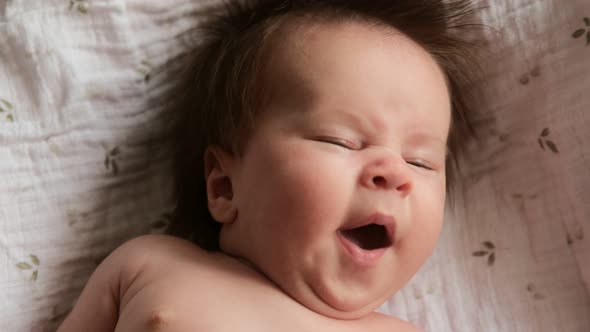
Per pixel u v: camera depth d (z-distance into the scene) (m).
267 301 0.99
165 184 1.21
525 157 1.32
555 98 1.28
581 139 1.27
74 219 1.15
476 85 1.29
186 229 1.19
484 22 1.27
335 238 0.97
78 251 1.15
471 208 1.33
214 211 1.06
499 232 1.33
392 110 1.01
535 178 1.32
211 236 1.18
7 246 1.11
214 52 1.17
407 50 1.08
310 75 1.01
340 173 0.96
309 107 1.00
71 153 1.16
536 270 1.32
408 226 1.00
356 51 1.03
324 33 1.06
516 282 1.32
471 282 1.31
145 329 0.94
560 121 1.28
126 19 1.19
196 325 0.94
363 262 0.98
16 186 1.13
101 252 1.16
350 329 1.04
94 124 1.17
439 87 1.09
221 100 1.10
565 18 1.27
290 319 0.98
